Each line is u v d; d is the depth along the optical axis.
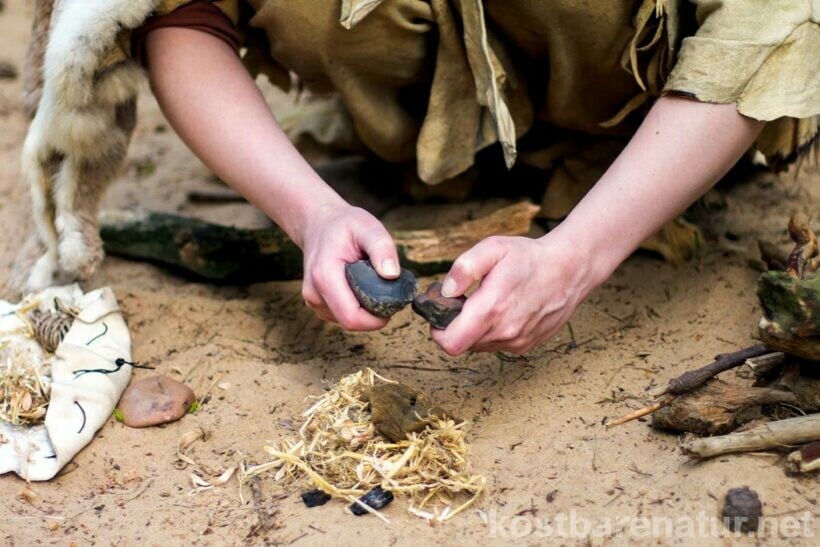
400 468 1.50
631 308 1.79
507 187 2.04
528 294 1.49
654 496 1.46
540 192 2.00
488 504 1.48
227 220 2.10
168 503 1.54
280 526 1.48
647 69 1.71
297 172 1.62
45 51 1.76
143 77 1.72
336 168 2.15
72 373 1.69
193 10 1.71
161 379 1.70
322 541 1.45
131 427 1.66
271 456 1.58
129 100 1.77
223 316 1.85
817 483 1.46
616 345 1.72
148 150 2.37
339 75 1.79
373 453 1.52
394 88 1.86
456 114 1.79
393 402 1.51
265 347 1.80
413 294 1.49
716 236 1.92
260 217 2.11
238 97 1.67
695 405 1.53
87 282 1.83
